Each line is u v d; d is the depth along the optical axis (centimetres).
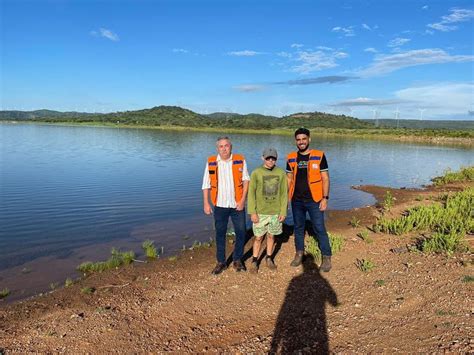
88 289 590
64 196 1431
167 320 494
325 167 617
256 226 634
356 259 683
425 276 547
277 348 417
